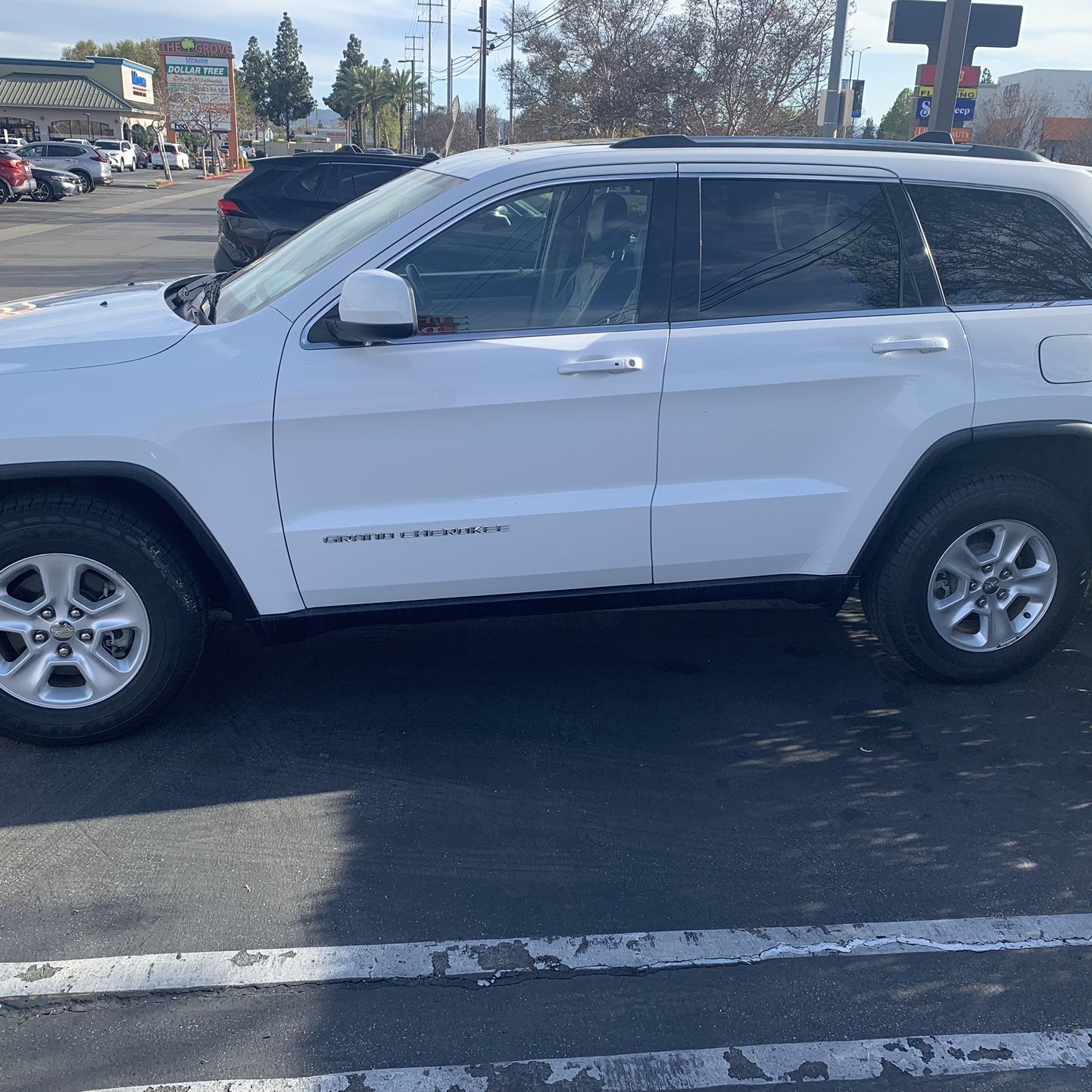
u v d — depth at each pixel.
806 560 3.93
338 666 4.37
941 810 3.48
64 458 3.36
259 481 3.48
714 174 3.73
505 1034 2.55
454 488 3.60
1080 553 4.07
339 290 3.50
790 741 3.87
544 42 24.22
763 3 20.14
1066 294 3.92
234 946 2.81
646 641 4.66
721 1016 2.62
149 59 119.69
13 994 2.63
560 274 3.63
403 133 96.31
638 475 3.69
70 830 3.28
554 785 3.57
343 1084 2.39
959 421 3.79
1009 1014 2.65
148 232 23.94
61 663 3.62
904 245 3.82
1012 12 10.30
